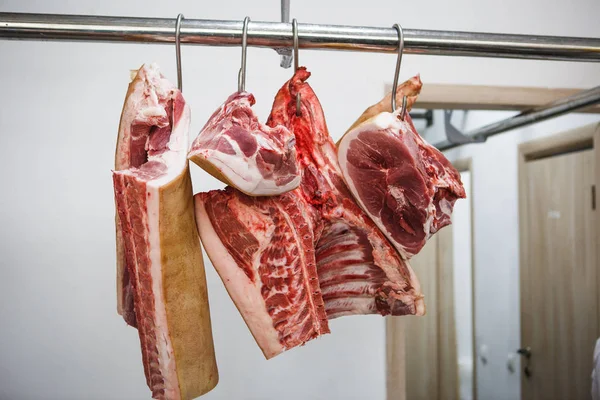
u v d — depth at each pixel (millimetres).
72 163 1397
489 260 2801
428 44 740
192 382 757
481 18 1570
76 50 1388
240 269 789
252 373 1479
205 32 693
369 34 728
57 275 1403
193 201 795
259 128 716
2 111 1369
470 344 3047
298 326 800
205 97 1428
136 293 737
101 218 1415
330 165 839
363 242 886
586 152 1954
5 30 662
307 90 837
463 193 835
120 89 1406
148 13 1416
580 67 1625
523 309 2459
